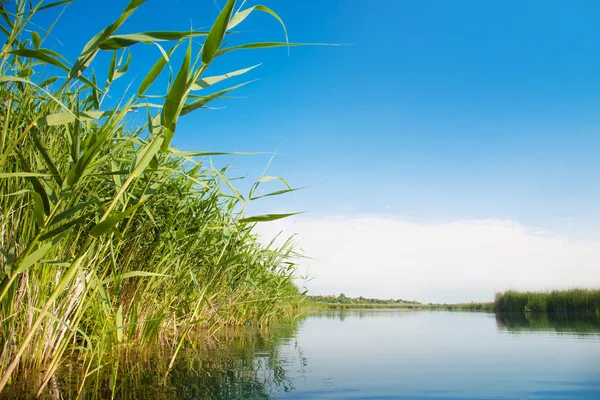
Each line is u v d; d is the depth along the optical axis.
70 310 2.38
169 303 3.62
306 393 1.96
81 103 2.43
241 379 2.24
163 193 3.11
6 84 2.01
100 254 2.51
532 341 4.34
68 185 1.66
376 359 3.10
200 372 2.40
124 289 3.22
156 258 3.37
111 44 1.61
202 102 1.90
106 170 2.47
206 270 4.09
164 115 1.68
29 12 1.61
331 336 4.89
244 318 6.05
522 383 2.22
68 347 2.85
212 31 1.56
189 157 1.94
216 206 3.54
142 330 3.25
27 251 1.60
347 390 2.03
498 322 7.98
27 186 2.12
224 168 3.55
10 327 2.02
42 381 1.96
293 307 10.36
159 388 1.98
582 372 2.54
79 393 1.79
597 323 7.44
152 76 1.72
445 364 2.88
